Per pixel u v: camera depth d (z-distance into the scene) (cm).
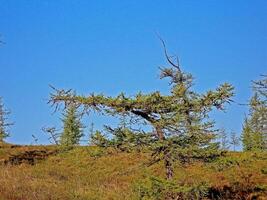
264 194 2022
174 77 2283
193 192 1443
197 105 1436
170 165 1480
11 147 4050
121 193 2209
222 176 2312
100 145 1448
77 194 2203
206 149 1458
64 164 3388
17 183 2264
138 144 1455
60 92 1384
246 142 5362
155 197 1398
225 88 1427
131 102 1392
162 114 1442
